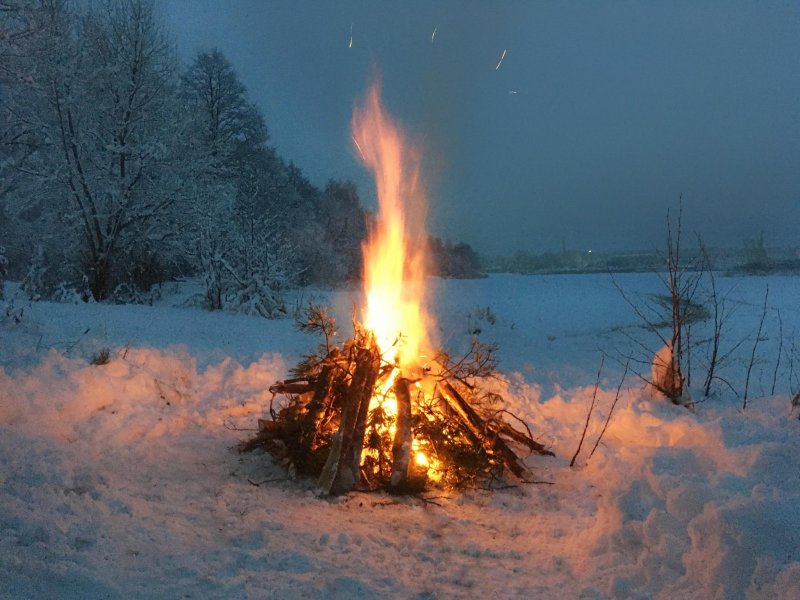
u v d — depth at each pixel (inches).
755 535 122.0
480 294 1053.8
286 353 411.5
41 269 692.7
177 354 306.2
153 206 826.8
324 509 166.6
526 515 172.7
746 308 606.9
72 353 280.5
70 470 166.6
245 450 206.1
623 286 1168.8
